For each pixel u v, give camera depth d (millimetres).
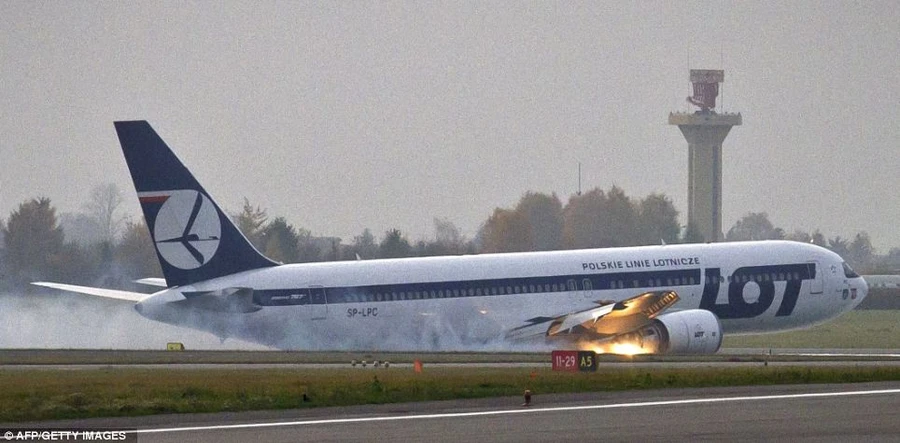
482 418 143500
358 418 145000
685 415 143625
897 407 149375
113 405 153000
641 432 131000
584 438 127625
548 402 157625
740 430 131375
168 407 152125
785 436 127062
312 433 133750
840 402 154750
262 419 145375
